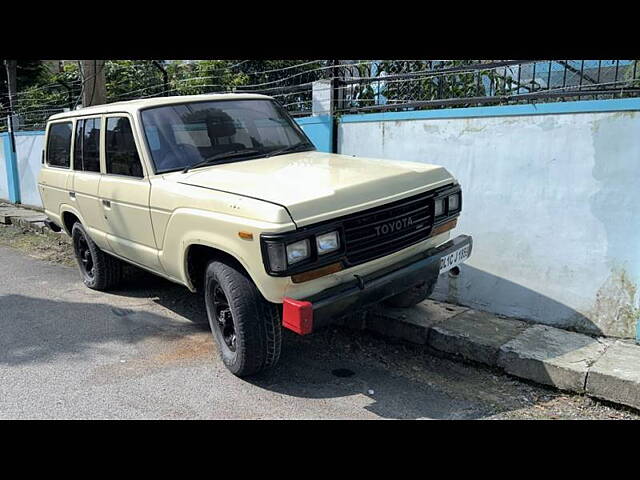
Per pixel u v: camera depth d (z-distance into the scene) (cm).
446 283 521
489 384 397
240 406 368
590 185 430
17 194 1234
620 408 359
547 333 440
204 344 474
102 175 519
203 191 386
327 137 602
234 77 1030
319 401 374
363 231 354
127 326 519
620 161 414
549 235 457
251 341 372
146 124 462
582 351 403
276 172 399
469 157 494
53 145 639
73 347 472
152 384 401
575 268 447
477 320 468
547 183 452
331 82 600
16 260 793
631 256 420
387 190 371
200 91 1031
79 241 628
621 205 419
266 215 328
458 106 566
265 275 334
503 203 478
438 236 413
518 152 463
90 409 367
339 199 345
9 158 1227
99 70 873
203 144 455
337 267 345
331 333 490
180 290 625
